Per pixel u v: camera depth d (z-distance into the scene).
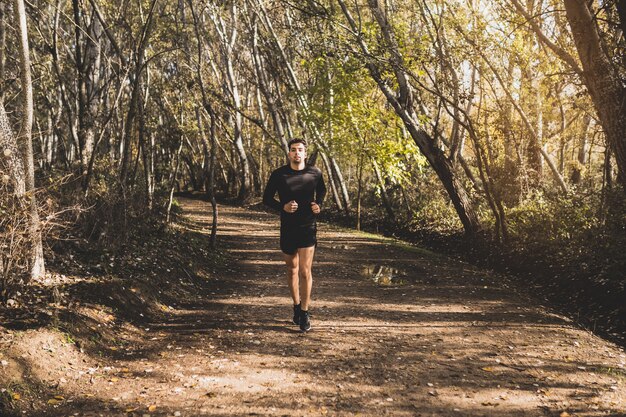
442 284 9.86
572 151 25.81
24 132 6.14
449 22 13.86
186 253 11.20
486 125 14.98
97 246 8.73
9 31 15.45
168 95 21.61
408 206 21.09
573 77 11.14
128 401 4.28
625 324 7.26
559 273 10.06
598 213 11.38
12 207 5.79
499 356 5.60
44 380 4.46
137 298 7.18
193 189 48.75
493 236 14.20
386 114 19.06
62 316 5.48
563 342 6.16
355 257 13.17
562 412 4.17
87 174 9.48
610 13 10.19
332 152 20.27
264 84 28.95
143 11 17.47
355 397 4.48
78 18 11.84
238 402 4.32
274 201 6.47
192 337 6.18
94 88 15.47
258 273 11.23
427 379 4.91
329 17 14.27
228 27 28.72
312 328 6.66
